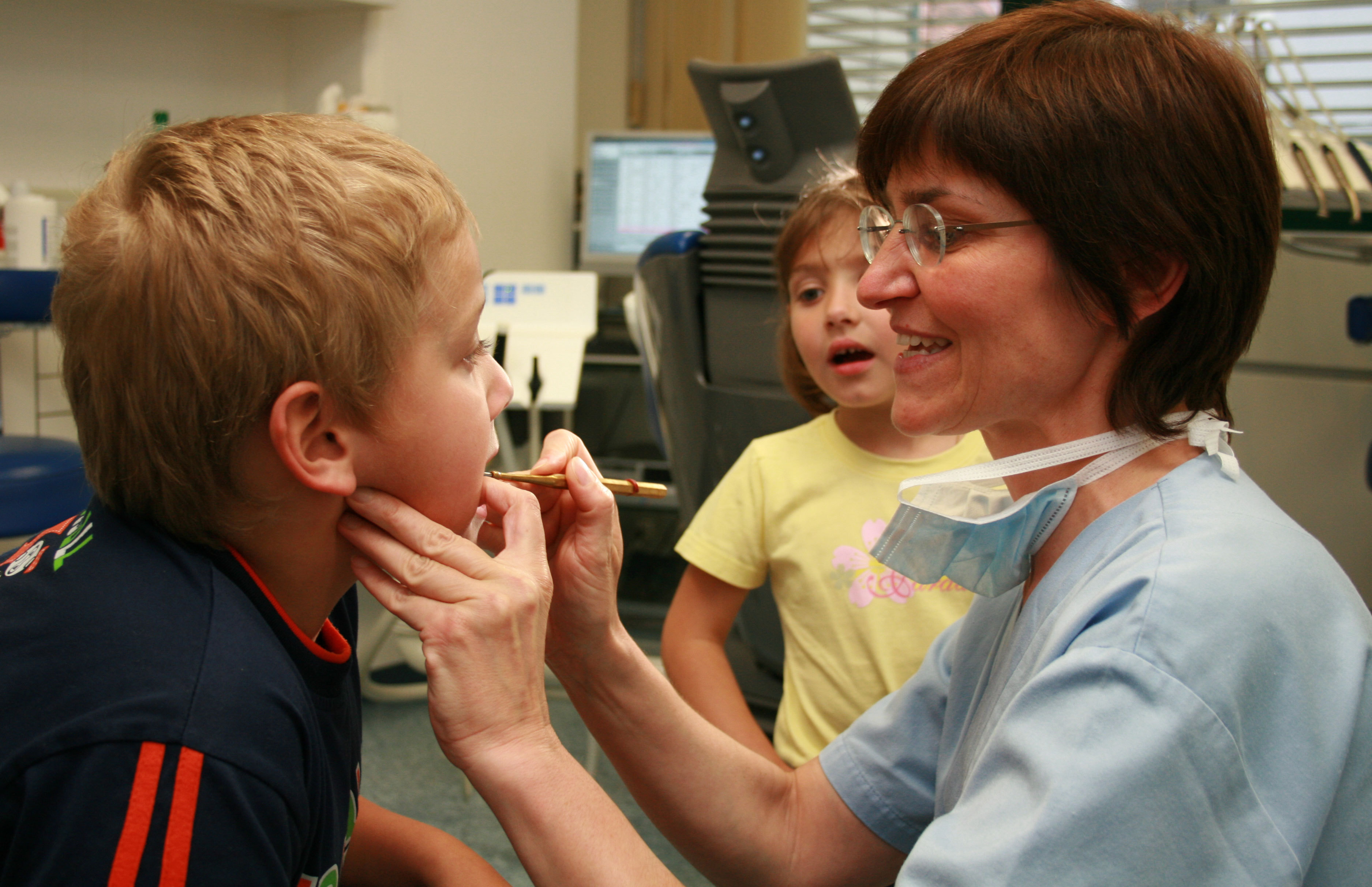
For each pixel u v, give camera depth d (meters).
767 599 1.23
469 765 0.53
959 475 0.63
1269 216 0.57
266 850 0.43
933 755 0.76
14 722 0.43
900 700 0.79
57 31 1.98
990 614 0.73
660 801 0.74
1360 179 1.65
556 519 0.71
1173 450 0.61
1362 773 0.50
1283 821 0.48
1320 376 2.08
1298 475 2.13
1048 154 0.54
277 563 0.53
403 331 0.50
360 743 0.62
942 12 2.88
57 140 2.01
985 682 0.68
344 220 0.47
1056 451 0.61
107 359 0.46
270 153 0.48
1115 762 0.47
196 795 0.42
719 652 1.13
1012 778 0.52
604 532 0.67
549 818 0.52
